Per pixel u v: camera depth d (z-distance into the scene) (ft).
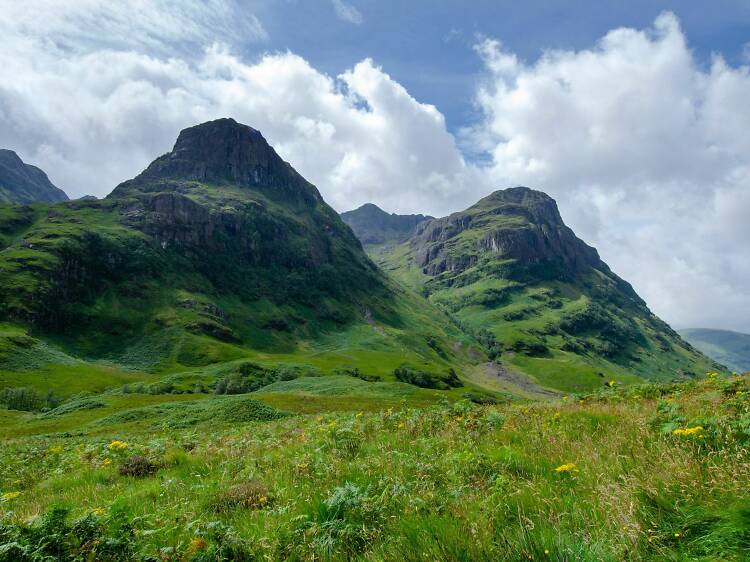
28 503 34.19
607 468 19.36
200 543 17.33
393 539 15.58
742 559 11.28
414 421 41.55
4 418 273.75
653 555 12.53
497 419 37.42
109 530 18.58
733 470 15.88
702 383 57.47
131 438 99.25
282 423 91.30
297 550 16.52
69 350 613.93
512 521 16.05
